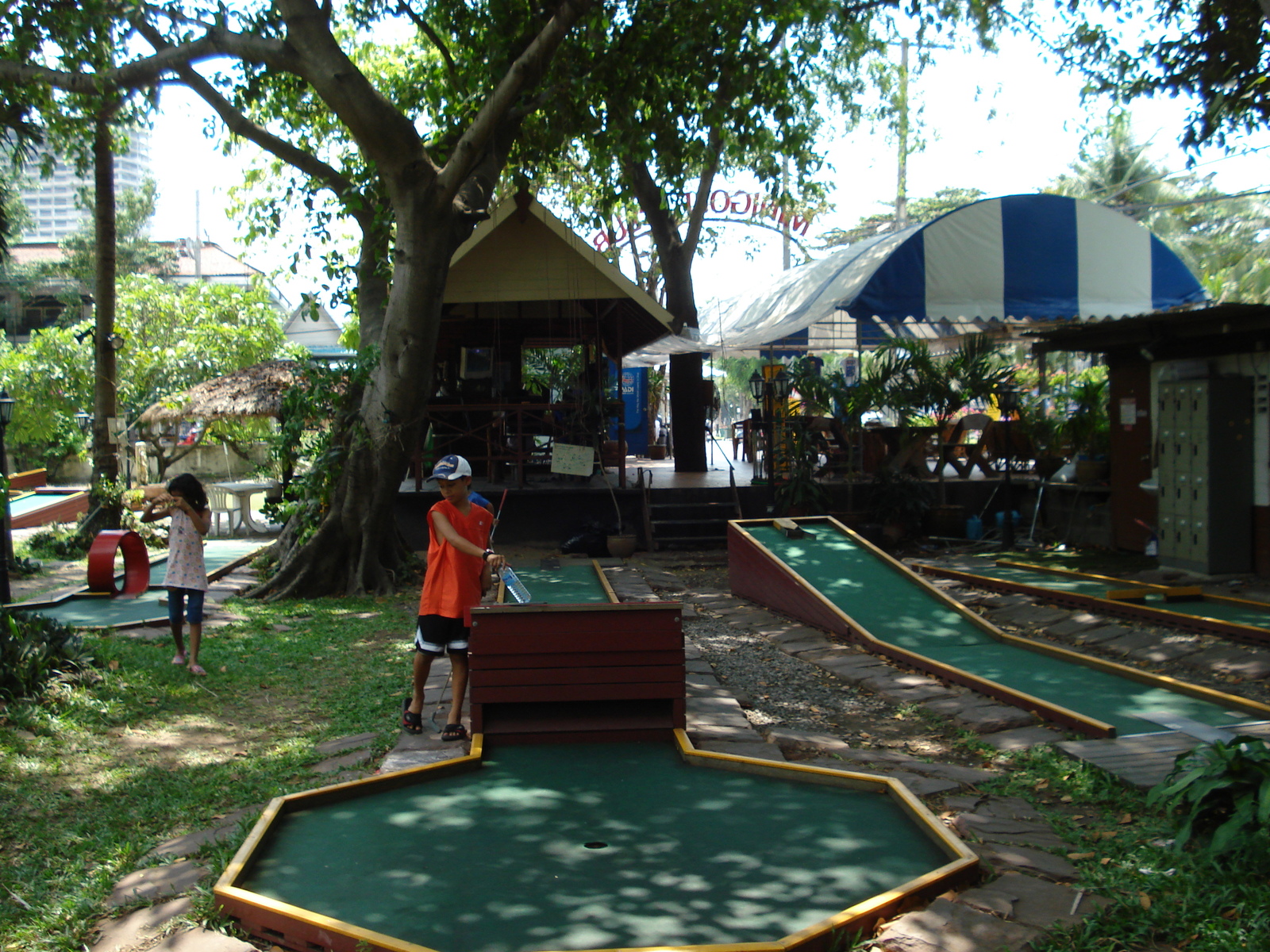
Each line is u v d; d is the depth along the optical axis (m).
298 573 11.87
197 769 5.52
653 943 3.16
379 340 12.32
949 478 16.38
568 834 4.14
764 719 6.48
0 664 6.28
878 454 16.70
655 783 4.82
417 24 12.30
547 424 17.02
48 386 25.28
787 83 14.08
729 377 47.41
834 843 4.01
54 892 3.93
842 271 16.81
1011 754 5.58
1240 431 10.93
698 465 19.69
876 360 17.94
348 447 11.92
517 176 14.01
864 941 3.23
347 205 11.73
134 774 5.41
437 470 5.78
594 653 5.53
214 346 24.78
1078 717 5.91
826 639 8.87
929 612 9.09
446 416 17.38
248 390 16.78
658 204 19.77
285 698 7.07
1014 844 4.13
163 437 21.97
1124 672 7.02
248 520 18.05
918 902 3.47
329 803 4.55
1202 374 11.45
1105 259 15.77
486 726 5.64
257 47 10.05
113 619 9.66
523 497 15.48
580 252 14.56
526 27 11.18
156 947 3.34
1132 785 4.79
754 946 3.05
